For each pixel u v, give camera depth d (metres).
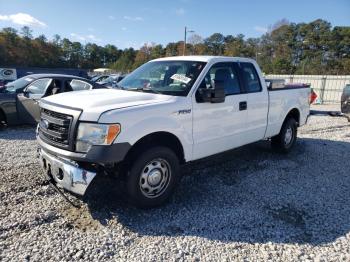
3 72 32.50
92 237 3.37
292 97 6.69
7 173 5.01
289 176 5.47
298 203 4.39
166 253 3.15
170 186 4.15
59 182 3.80
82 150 3.55
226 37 100.19
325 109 18.31
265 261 3.08
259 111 5.69
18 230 3.42
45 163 4.06
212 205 4.23
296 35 93.19
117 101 3.93
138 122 3.72
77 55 121.38
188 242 3.35
